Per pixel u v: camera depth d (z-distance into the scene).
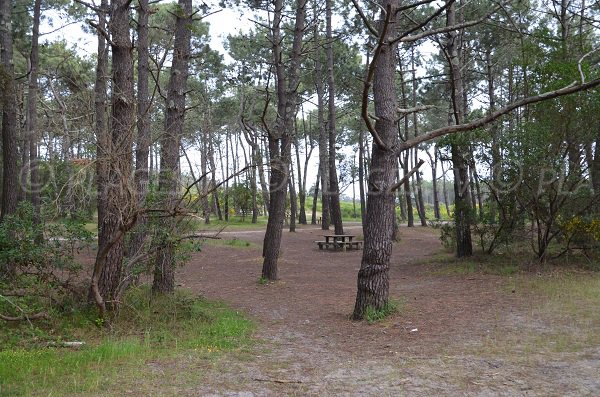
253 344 6.94
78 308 7.82
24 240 7.76
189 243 8.96
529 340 6.61
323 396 4.66
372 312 8.30
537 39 13.41
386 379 5.16
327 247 23.59
